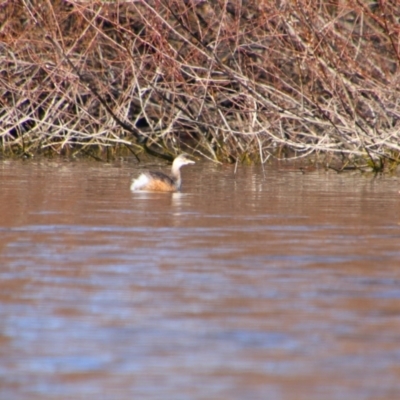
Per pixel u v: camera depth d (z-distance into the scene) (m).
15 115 52.91
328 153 51.09
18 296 18.56
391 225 27.17
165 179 35.28
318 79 47.47
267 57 46.50
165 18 49.50
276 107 45.62
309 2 44.25
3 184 36.94
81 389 13.91
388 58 49.72
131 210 29.69
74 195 33.38
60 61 47.91
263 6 46.53
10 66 53.47
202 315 17.39
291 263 21.72
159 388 13.97
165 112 52.91
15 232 25.34
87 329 16.56
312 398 13.60
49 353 15.37
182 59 46.97
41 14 49.16
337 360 15.13
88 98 54.56
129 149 53.50
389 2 46.41
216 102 47.00
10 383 14.13
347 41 45.72
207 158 51.59
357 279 20.22
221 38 45.62
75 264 21.41
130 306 17.95
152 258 22.12
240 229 26.20
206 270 20.94
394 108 45.50
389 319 17.22
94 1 46.50
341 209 30.52
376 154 46.25
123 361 15.02
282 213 29.39
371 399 13.58
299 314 17.50
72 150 55.72
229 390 13.90
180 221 27.48
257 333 16.41
